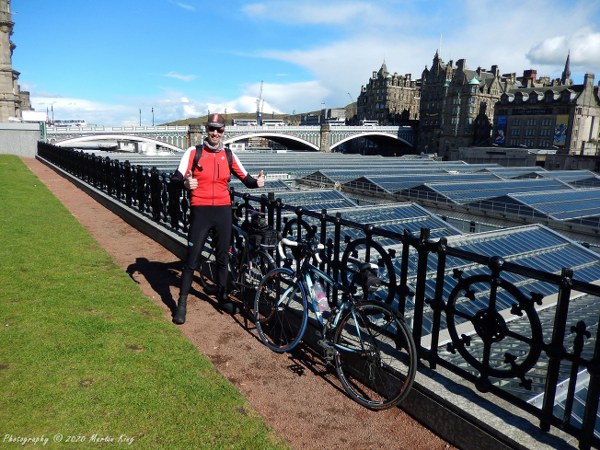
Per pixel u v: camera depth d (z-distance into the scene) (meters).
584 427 3.36
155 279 8.15
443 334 9.60
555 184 49.00
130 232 12.24
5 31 94.69
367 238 5.06
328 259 5.71
